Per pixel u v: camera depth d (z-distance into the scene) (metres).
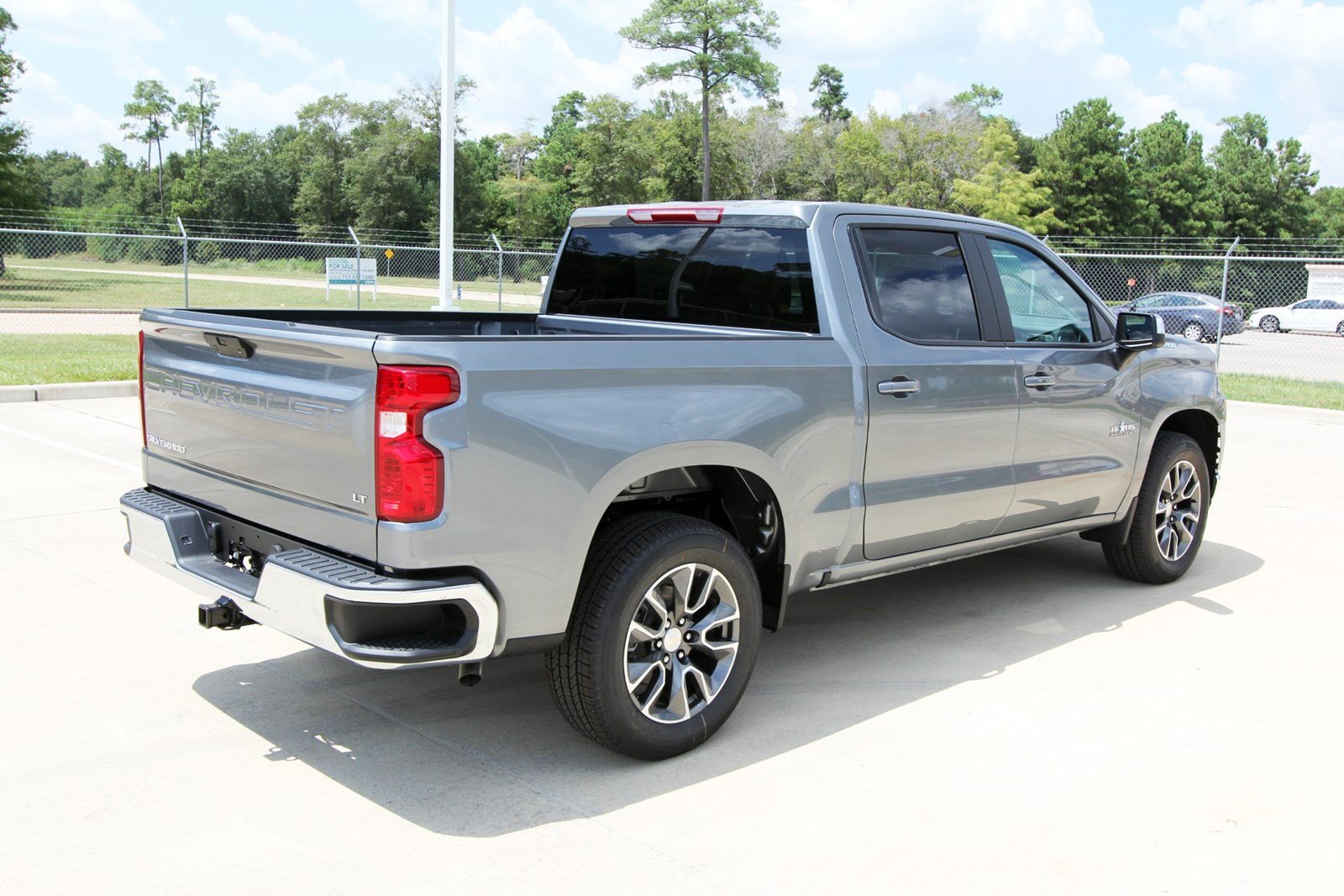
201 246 64.44
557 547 3.20
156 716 3.88
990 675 4.48
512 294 33.91
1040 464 4.89
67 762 3.50
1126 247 75.69
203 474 3.72
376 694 4.17
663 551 3.42
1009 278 4.82
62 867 2.89
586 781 3.46
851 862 2.98
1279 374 21.23
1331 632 5.09
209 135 108.38
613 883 2.86
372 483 2.99
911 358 4.24
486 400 3.03
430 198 85.38
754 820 3.22
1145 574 5.80
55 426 9.50
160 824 3.13
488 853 3.00
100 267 49.91
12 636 4.62
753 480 3.82
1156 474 5.61
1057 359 4.88
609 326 4.85
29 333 18.25
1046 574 6.12
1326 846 3.12
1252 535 7.10
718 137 79.88
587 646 3.33
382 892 2.80
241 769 3.49
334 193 91.88
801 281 4.17
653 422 3.40
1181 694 4.29
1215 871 2.97
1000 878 2.91
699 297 4.58
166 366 3.85
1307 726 3.98
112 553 5.84
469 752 3.67
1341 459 10.14
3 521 6.43
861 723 3.96
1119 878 2.93
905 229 4.43
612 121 81.44
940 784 3.48
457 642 3.07
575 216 5.18
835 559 4.16
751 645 3.78
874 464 4.15
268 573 3.16
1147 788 3.47
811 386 3.88
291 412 3.24
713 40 75.38
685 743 3.61
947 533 4.58
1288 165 83.00
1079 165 75.12
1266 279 54.47
